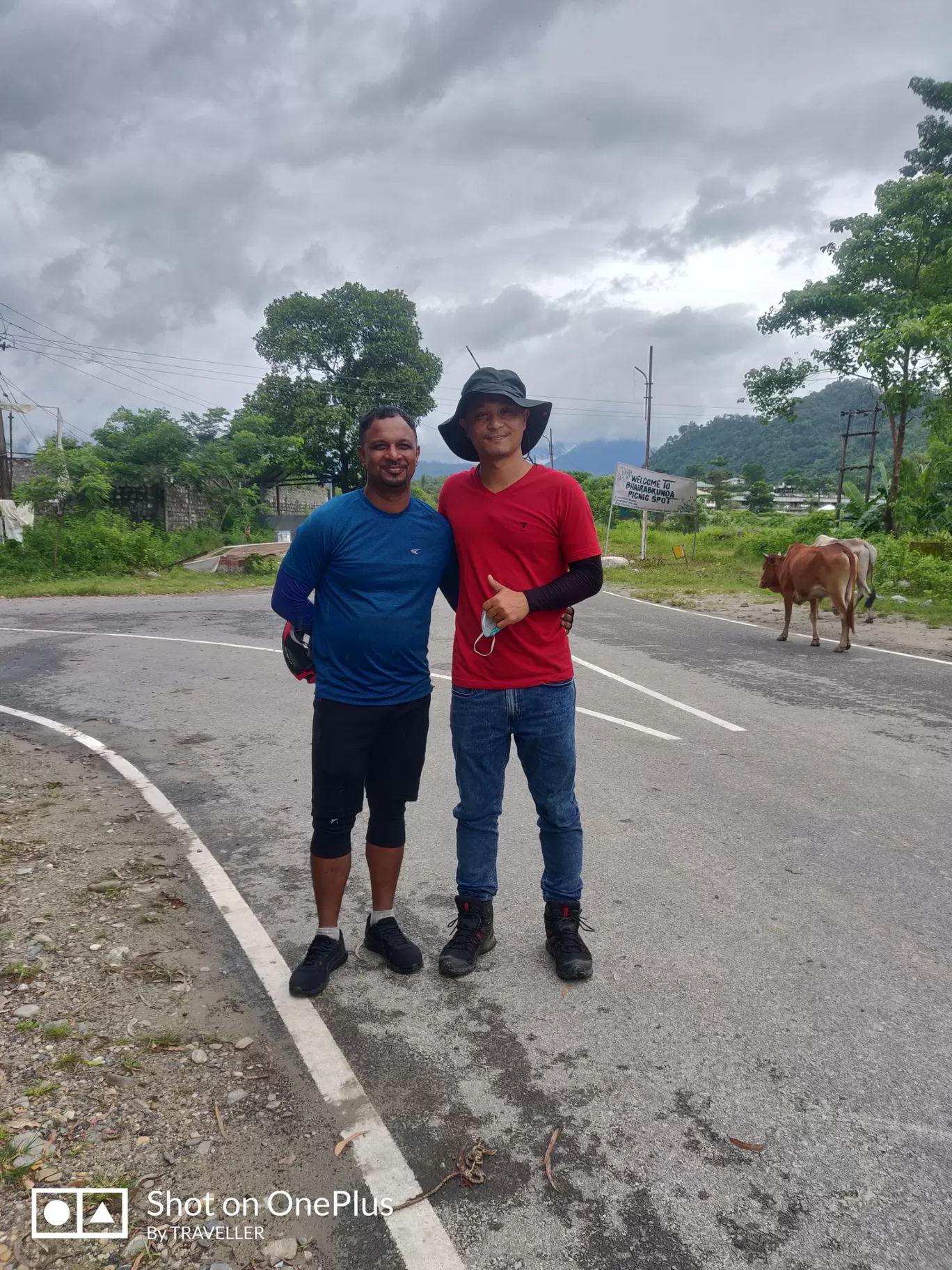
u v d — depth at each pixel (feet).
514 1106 7.90
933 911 11.76
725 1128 7.59
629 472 96.27
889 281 84.69
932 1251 6.30
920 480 84.48
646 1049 8.73
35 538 72.02
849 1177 7.02
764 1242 6.39
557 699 9.93
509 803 16.38
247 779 18.06
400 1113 7.80
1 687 27.55
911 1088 8.12
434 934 11.27
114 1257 6.22
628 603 54.24
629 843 14.23
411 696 9.84
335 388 132.57
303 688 27.37
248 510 108.06
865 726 22.15
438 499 10.28
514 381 9.61
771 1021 9.20
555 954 10.27
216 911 11.85
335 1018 9.30
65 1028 8.91
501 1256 6.29
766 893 12.30
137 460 95.81
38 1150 7.20
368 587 9.40
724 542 123.34
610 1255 6.29
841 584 33.71
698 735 21.31
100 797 16.78
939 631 39.73
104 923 11.37
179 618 45.65
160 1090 8.03
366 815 15.74
